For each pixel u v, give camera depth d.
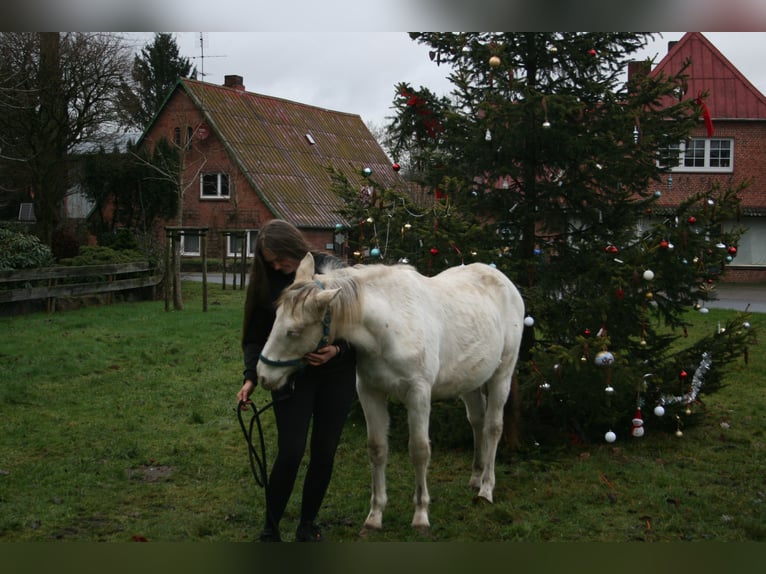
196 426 6.27
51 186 20.94
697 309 5.69
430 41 5.83
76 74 20.25
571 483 5.01
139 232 20.16
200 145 28.64
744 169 24.08
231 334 11.24
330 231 28.12
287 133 31.02
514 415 5.59
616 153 5.45
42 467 5.03
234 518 4.27
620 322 5.53
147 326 11.88
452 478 5.15
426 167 6.17
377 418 4.13
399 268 4.29
